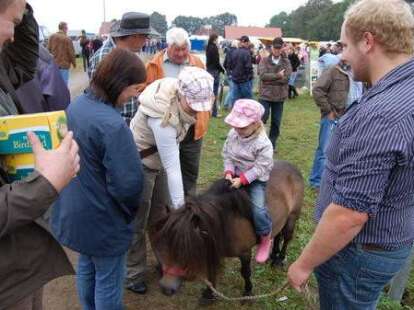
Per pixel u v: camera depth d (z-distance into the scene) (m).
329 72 5.01
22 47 2.16
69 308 3.20
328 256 1.68
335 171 1.78
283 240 3.91
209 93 2.48
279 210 3.22
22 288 1.44
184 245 2.27
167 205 2.70
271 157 2.86
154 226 2.47
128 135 2.18
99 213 2.24
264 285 3.50
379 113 1.48
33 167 1.32
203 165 6.46
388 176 1.53
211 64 9.67
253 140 2.84
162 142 2.57
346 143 1.57
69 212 2.24
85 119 2.14
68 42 7.00
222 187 2.82
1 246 1.36
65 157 1.28
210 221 2.43
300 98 14.59
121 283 2.52
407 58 1.60
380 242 1.70
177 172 2.62
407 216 1.70
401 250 1.77
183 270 2.33
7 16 1.30
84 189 2.21
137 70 2.19
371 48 1.60
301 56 17.89
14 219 1.21
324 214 1.66
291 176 3.49
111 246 2.32
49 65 3.60
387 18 1.53
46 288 3.42
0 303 1.40
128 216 2.34
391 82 1.54
